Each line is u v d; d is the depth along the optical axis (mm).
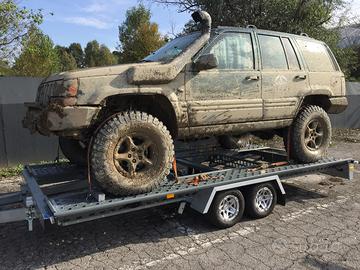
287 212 5621
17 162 8531
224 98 5191
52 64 19703
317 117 6266
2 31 9766
